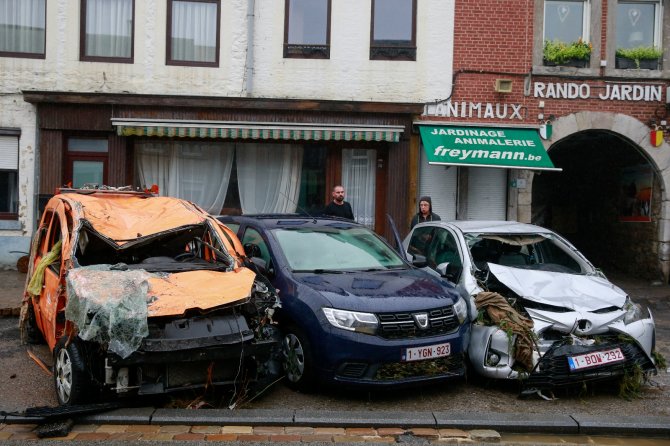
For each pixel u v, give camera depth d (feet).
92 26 42.70
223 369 18.37
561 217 57.93
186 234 23.20
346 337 18.92
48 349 24.56
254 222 25.05
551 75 43.86
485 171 44.47
